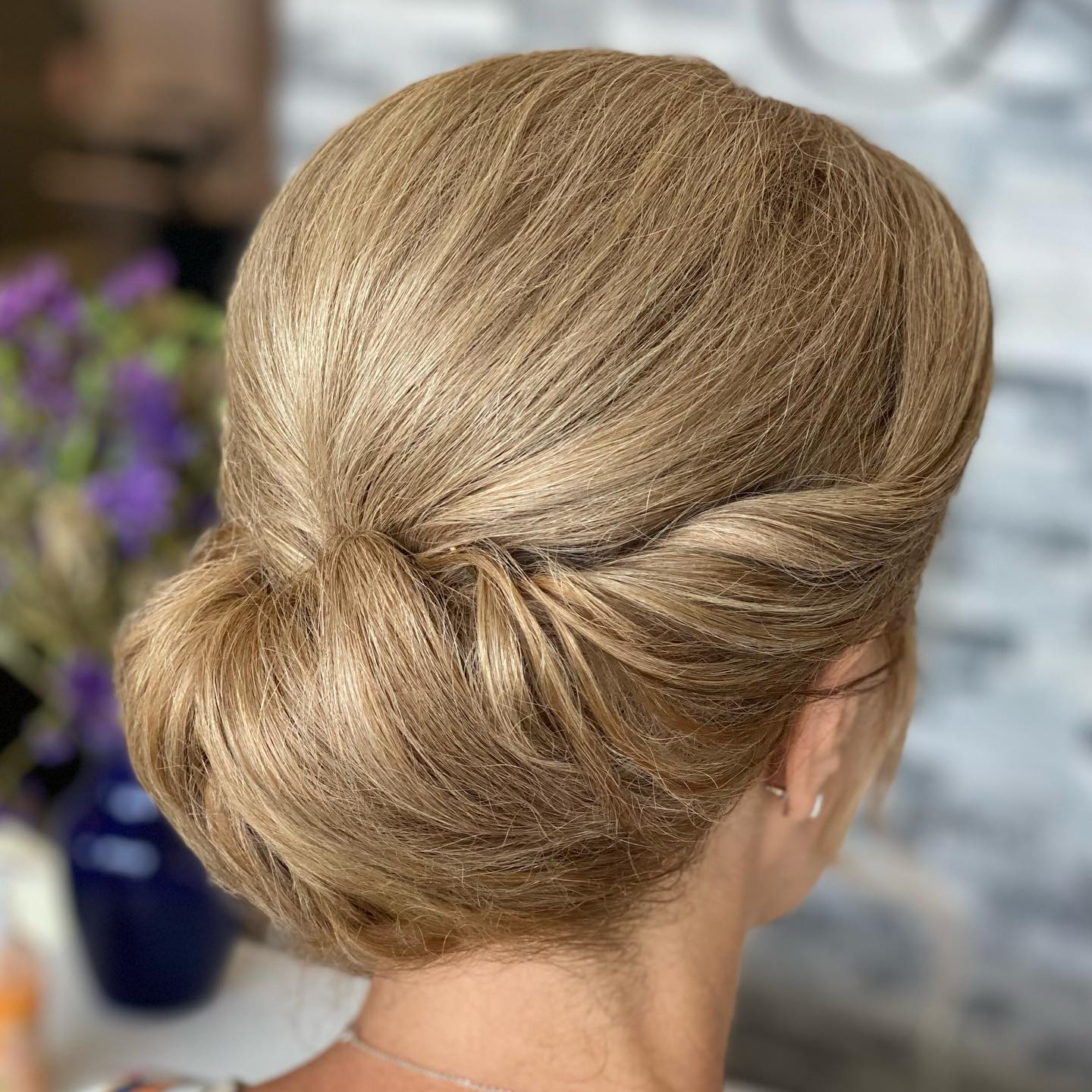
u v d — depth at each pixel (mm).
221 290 1303
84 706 938
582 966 420
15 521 957
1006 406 1270
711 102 403
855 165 418
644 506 370
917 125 1225
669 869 413
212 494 993
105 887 884
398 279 367
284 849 383
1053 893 1397
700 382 365
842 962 1540
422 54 1297
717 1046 456
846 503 383
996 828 1405
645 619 369
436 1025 428
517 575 374
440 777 366
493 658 357
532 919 395
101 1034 912
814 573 384
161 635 405
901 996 1514
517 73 406
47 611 970
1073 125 1169
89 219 1252
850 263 388
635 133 385
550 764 369
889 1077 1546
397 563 373
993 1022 1473
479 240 364
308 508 405
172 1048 896
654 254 365
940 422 409
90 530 945
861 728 498
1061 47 1153
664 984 435
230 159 1292
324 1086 435
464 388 365
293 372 388
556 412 363
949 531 1331
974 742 1389
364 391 375
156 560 960
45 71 1188
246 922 949
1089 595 1289
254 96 1288
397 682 361
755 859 459
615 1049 427
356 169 390
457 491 376
